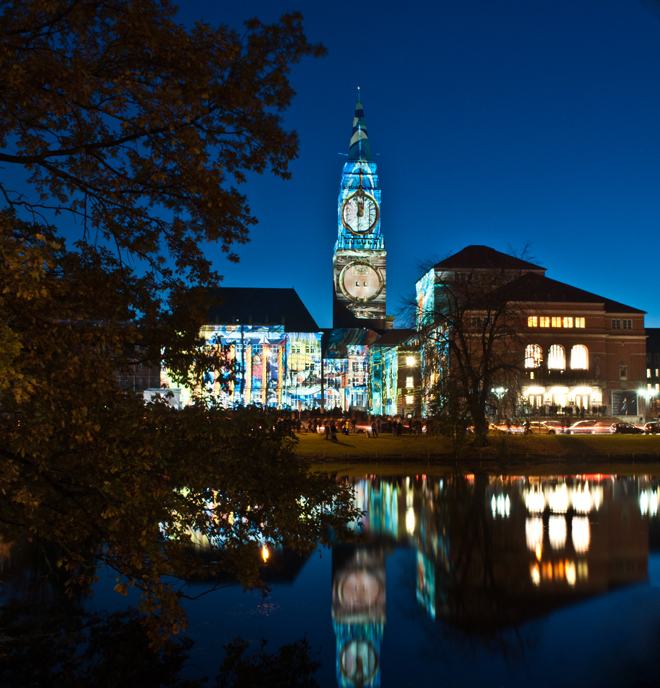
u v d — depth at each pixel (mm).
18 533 10609
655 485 33969
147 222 10352
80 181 9773
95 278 9359
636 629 11852
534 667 10141
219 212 9906
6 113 8859
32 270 6867
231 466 10008
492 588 14516
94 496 9883
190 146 8797
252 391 125500
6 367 6617
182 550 10195
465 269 95750
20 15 8836
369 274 145250
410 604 13344
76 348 8461
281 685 9461
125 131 9758
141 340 10008
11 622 12039
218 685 9422
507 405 50250
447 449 50969
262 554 18016
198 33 9234
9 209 9008
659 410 106125
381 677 9727
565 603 13414
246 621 12258
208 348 10531
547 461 49406
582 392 100062
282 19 9742
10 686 9336
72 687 9367
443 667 10164
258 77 9898
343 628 11906
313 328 129250
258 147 10266
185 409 9859
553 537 20203
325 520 11180
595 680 9719
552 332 101312
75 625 11914
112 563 10273
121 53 9117
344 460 48500
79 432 8445
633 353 106125
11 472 8211
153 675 9742
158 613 12328
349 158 151375
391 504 27000
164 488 9047
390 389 114812
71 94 8523
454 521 23062
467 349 51062
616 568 16266
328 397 129125
